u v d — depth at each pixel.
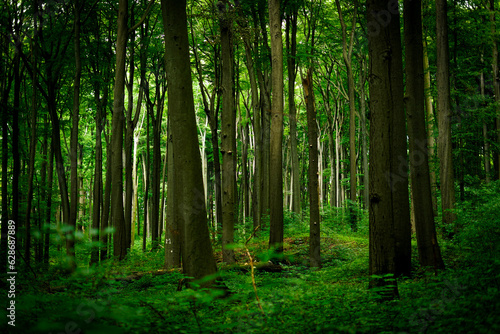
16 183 10.77
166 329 4.02
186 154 6.56
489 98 15.37
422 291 5.50
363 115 22.48
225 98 12.08
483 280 4.81
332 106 32.31
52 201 15.36
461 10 14.95
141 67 16.89
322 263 11.61
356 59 23.94
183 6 6.64
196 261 6.33
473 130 15.28
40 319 3.68
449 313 4.01
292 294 5.15
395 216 7.70
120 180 12.88
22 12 11.53
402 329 3.85
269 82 18.98
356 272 9.18
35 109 11.60
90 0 14.41
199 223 6.48
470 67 15.34
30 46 12.05
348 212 20.61
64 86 15.91
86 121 22.34
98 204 15.79
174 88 6.58
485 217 8.35
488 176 16.50
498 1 15.98
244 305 5.11
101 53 15.73
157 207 19.94
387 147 6.34
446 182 12.36
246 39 13.17
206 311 5.29
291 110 18.84
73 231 3.70
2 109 11.52
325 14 20.12
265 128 18.50
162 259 15.04
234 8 12.15
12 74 12.70
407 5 8.80
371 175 6.41
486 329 3.27
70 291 4.47
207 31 17.52
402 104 7.81
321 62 26.31
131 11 15.29
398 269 7.55
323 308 4.93
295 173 19.12
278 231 11.84
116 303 4.12
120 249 12.90
